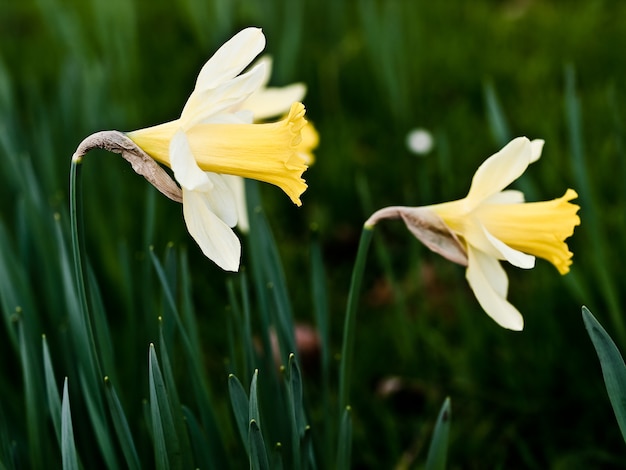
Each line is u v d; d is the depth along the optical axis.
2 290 0.56
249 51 0.45
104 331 0.53
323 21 1.13
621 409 0.46
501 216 0.48
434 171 0.92
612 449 0.63
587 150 0.91
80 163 0.46
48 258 0.61
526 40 1.17
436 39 1.17
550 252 0.47
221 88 0.45
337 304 0.80
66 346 0.55
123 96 0.96
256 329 0.68
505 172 0.47
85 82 0.82
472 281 0.48
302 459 0.49
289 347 0.53
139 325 0.58
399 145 0.95
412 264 0.73
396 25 0.93
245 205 0.57
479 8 1.27
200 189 0.44
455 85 1.08
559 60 1.10
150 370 0.47
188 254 0.83
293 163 0.45
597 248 0.61
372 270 0.85
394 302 0.79
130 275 0.58
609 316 0.67
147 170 0.45
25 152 0.76
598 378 0.65
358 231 0.90
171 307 0.51
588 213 0.62
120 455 0.52
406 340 0.68
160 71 1.16
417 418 0.67
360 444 0.64
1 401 0.57
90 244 0.75
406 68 1.01
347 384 0.51
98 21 0.99
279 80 0.97
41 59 1.22
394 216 0.48
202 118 0.45
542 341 0.67
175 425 0.49
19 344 0.55
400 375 0.70
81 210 0.47
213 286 0.81
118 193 0.78
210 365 0.72
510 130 0.97
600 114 0.95
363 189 0.68
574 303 0.67
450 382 0.68
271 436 0.53
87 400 0.52
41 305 0.63
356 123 1.04
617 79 1.03
